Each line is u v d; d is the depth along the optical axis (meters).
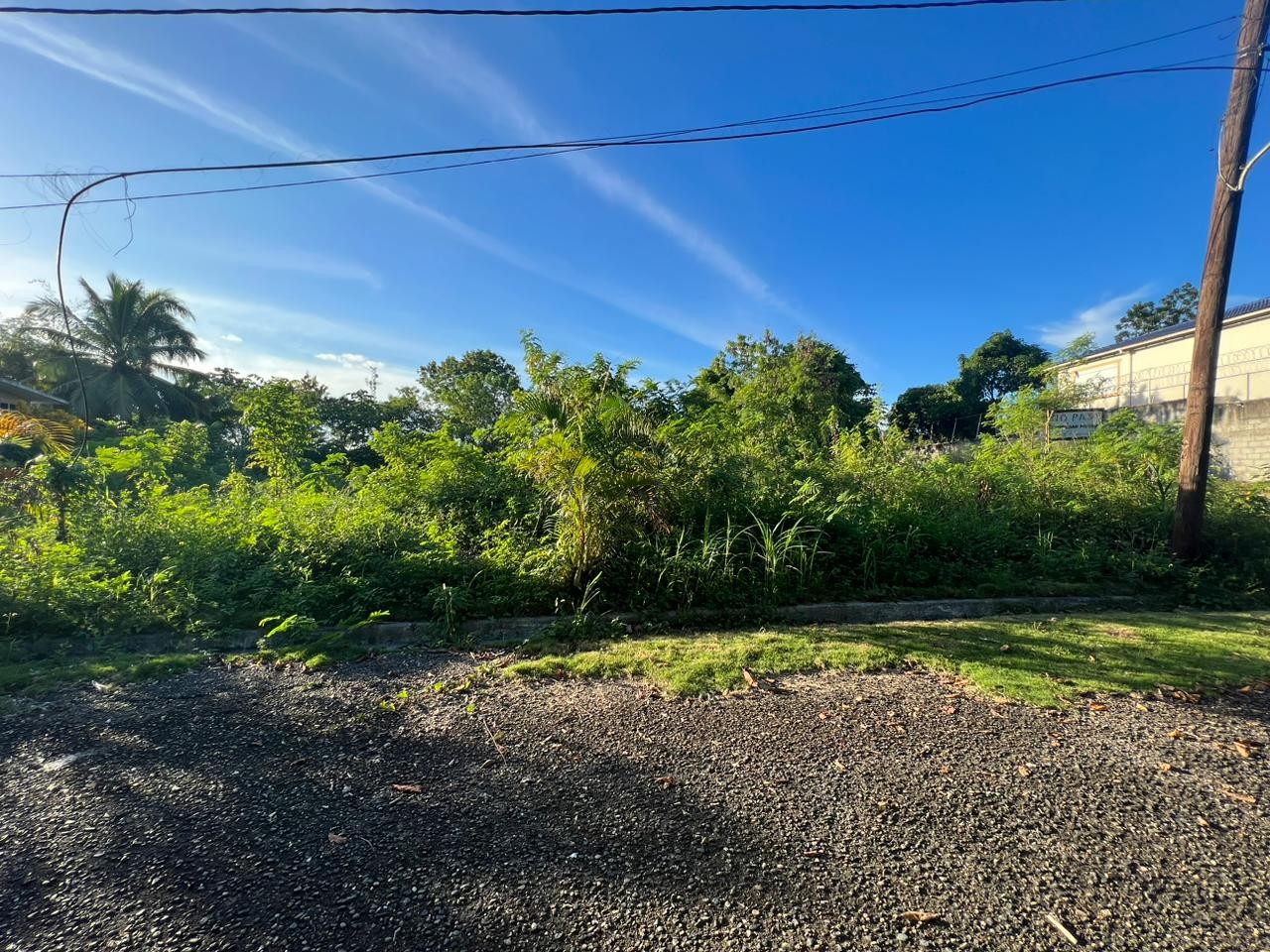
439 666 4.55
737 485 7.33
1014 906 2.05
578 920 1.98
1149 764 3.04
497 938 1.91
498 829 2.48
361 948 1.87
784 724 3.48
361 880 2.18
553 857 2.30
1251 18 6.84
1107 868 2.25
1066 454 9.97
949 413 36.81
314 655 4.73
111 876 2.19
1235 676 4.27
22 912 2.00
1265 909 2.04
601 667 4.41
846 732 3.38
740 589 6.16
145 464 9.97
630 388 8.73
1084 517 8.49
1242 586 7.12
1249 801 2.70
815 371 20.52
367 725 3.51
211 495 9.98
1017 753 3.14
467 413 25.20
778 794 2.73
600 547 6.16
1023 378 36.19
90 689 4.11
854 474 8.42
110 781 2.87
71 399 23.30
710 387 13.35
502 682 4.20
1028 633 5.29
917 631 5.36
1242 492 8.51
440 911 2.02
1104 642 5.05
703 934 1.92
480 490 8.32
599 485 6.05
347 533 6.55
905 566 6.96
